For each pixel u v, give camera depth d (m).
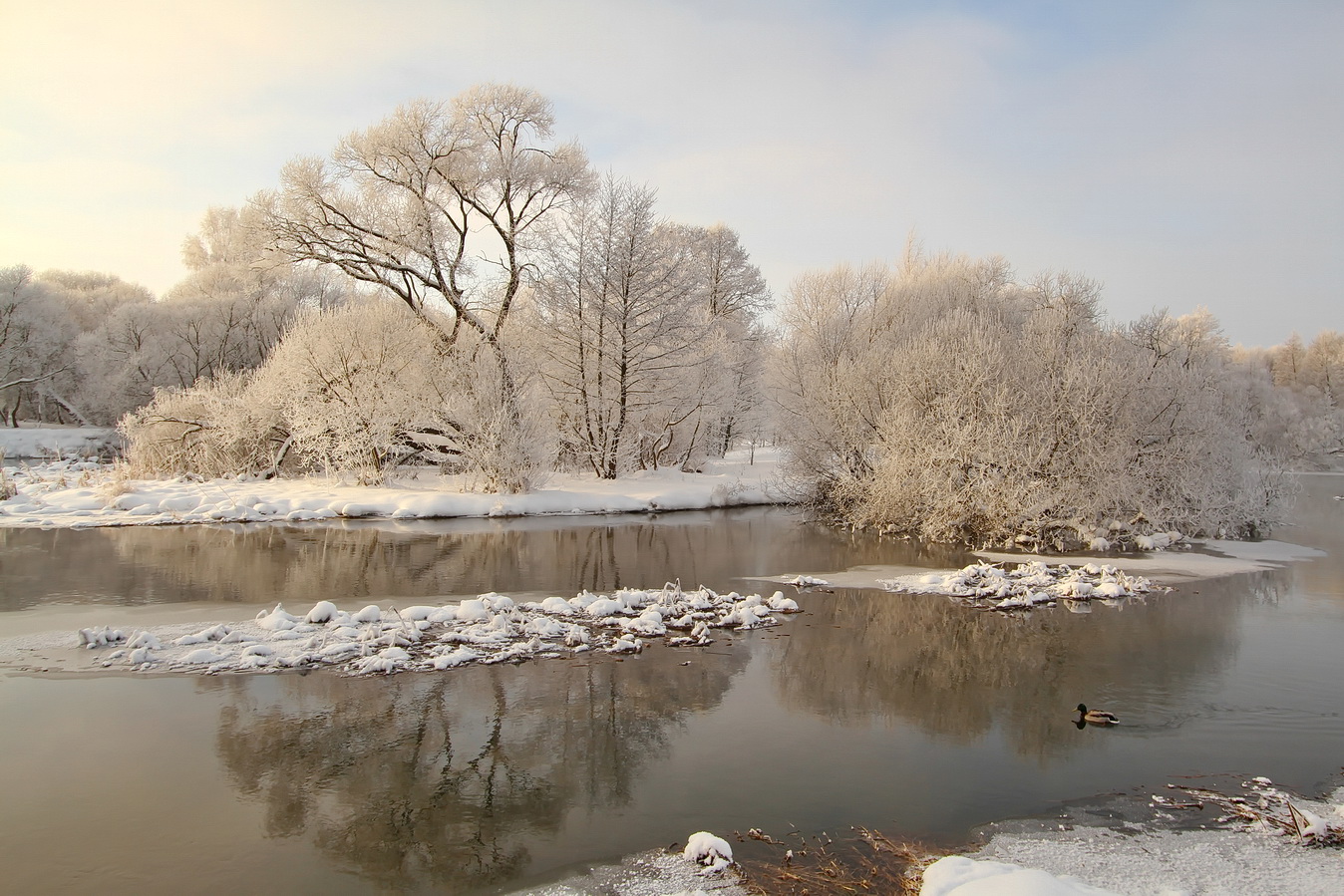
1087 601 12.47
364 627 9.81
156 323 43.75
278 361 24.75
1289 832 5.24
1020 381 19.39
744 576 14.05
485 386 22.89
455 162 24.22
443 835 5.22
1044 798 5.82
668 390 26.92
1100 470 17.84
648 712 7.51
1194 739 7.00
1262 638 10.34
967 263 39.66
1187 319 45.69
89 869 4.77
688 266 26.94
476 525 19.97
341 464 23.95
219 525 18.92
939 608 11.91
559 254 25.33
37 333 43.59
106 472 26.44
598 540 18.00
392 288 24.77
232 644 9.11
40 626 9.80
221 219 51.78
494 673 8.48
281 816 5.44
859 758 6.54
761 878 4.66
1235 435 20.31
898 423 19.23
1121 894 4.37
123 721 7.01
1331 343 76.19
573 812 5.55
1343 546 18.61
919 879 4.61
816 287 35.88
